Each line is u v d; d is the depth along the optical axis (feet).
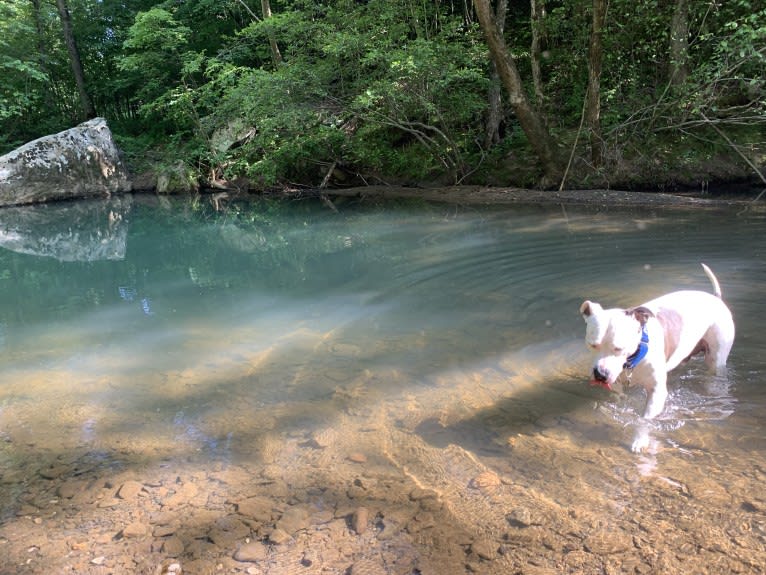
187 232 41.68
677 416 12.04
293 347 17.33
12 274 30.73
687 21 44.37
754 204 35.63
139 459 11.64
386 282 23.88
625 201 40.11
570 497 9.57
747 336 15.94
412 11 52.80
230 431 12.55
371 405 13.33
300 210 48.52
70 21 78.79
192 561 8.71
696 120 44.14
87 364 16.92
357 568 8.30
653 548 8.27
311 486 10.39
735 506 9.05
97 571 8.63
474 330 17.72
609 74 49.16
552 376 14.29
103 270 30.78
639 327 11.15
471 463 10.77
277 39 60.49
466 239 30.78
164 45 67.62
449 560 8.34
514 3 65.67
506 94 57.47
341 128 61.05
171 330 19.69
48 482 11.00
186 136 75.51
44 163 64.44
